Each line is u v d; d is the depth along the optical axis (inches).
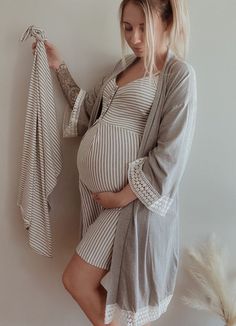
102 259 48.7
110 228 48.3
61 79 55.6
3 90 57.2
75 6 55.2
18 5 54.9
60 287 63.4
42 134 54.4
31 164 54.6
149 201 46.3
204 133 58.7
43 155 55.0
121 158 47.8
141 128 48.2
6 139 58.7
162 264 49.0
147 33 44.7
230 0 55.3
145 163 46.5
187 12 46.9
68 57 56.7
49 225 57.1
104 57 56.8
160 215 47.9
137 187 46.2
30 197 55.2
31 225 56.4
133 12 44.9
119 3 55.0
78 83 57.6
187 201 60.7
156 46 46.5
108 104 50.2
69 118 57.6
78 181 60.5
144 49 46.1
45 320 64.4
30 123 54.9
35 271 62.7
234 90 57.7
